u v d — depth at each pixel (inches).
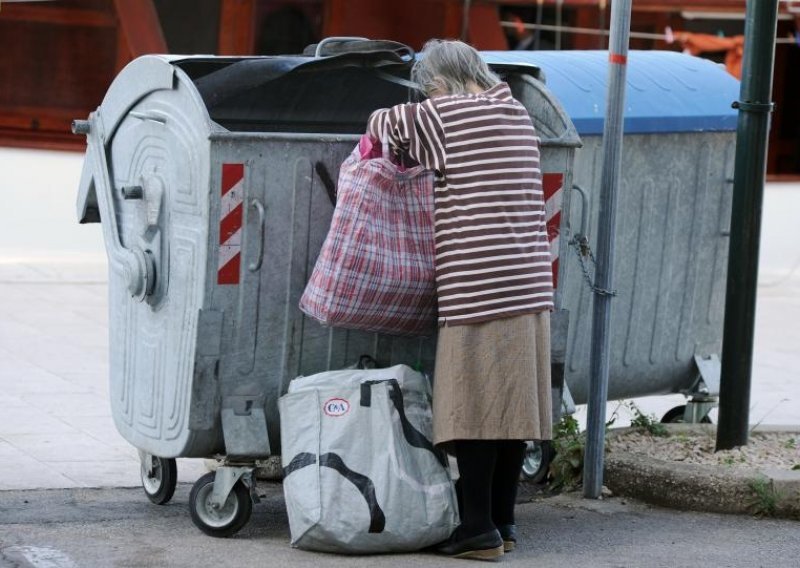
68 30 606.9
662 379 335.9
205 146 235.3
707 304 337.7
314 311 239.6
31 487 288.2
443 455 243.0
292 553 238.1
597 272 281.9
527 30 669.9
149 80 251.0
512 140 236.4
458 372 234.7
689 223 330.0
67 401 372.8
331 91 281.9
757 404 404.5
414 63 270.7
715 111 328.2
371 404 239.1
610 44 275.9
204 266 237.5
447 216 235.0
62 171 602.9
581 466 296.2
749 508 276.7
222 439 247.3
